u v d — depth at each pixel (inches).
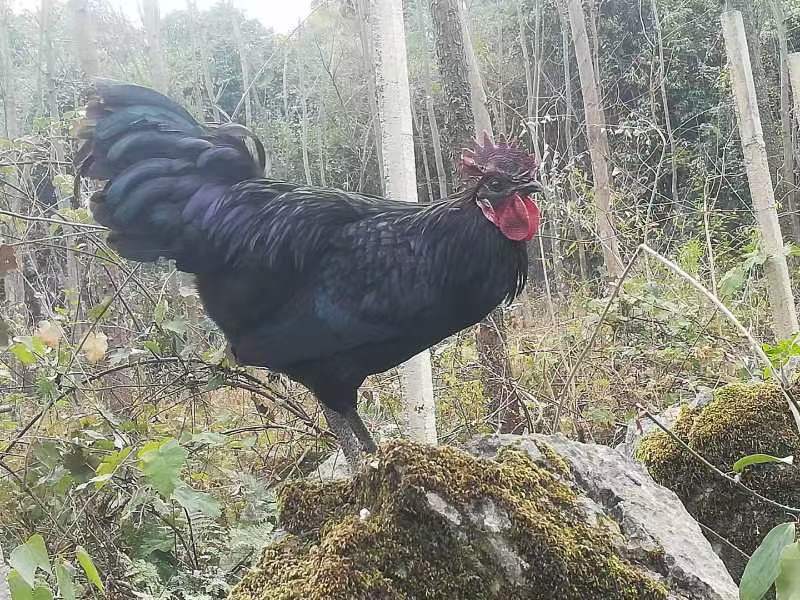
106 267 57.3
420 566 26.5
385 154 48.4
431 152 243.0
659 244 100.7
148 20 115.9
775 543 24.3
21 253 61.2
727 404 42.0
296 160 243.8
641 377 64.1
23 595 24.8
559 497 29.7
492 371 59.9
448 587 26.4
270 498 50.0
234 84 249.4
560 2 188.1
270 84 265.0
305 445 55.2
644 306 65.3
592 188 117.6
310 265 36.9
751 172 65.8
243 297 37.9
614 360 63.9
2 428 52.5
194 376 49.9
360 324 35.9
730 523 40.3
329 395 37.7
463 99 62.1
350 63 226.8
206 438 42.2
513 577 26.8
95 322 49.7
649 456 42.4
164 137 40.5
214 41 247.3
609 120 213.5
